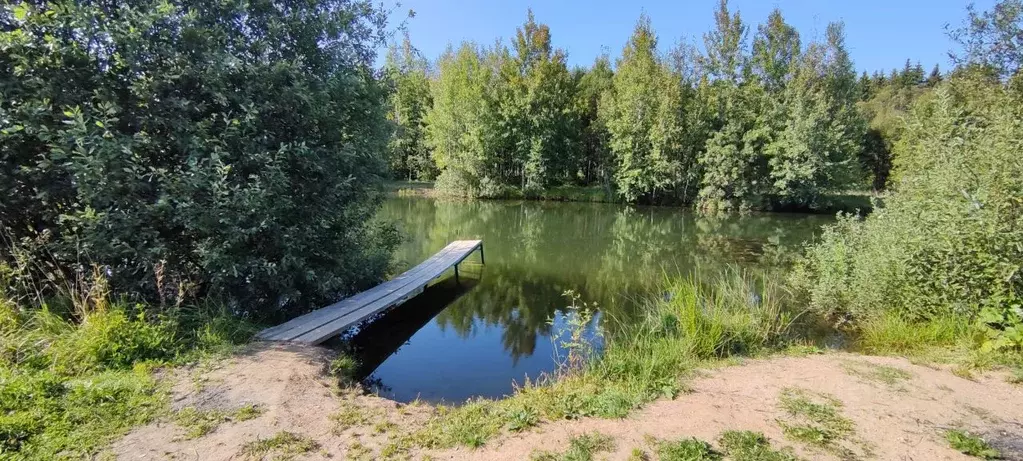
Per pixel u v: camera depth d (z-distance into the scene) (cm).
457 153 2695
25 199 455
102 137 407
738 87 2528
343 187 585
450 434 295
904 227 566
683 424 303
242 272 493
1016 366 405
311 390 362
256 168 506
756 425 301
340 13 604
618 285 887
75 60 429
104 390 315
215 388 347
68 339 367
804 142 2206
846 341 558
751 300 601
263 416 311
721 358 466
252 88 499
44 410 286
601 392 369
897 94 4178
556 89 2745
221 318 450
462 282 905
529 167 2670
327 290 584
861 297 598
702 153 2436
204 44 478
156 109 467
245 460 261
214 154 442
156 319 430
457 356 548
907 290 538
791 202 2377
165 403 318
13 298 408
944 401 340
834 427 299
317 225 567
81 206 457
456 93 2667
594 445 277
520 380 480
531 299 794
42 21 412
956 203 498
